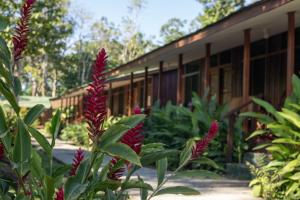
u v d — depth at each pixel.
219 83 14.00
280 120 6.42
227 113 8.77
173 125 9.98
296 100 6.80
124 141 2.33
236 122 8.64
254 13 8.27
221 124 8.83
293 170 5.71
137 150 2.34
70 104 28.86
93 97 2.13
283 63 10.88
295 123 5.89
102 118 2.14
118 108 25.59
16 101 2.22
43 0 13.16
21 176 2.27
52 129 2.46
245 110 10.83
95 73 2.13
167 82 18.67
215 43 11.93
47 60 49.16
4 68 2.24
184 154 2.55
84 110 2.36
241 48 12.73
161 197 5.48
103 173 2.47
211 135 2.47
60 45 15.75
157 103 12.23
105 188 2.37
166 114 10.80
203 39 10.98
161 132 9.97
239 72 12.82
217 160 8.40
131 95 17.69
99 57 2.13
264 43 11.71
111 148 2.14
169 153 2.43
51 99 33.12
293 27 8.23
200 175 2.54
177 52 12.92
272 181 5.77
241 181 7.15
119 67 16.86
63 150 13.46
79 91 24.73
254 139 8.33
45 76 50.50
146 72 16.19
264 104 6.66
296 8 8.03
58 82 55.97
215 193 5.96
